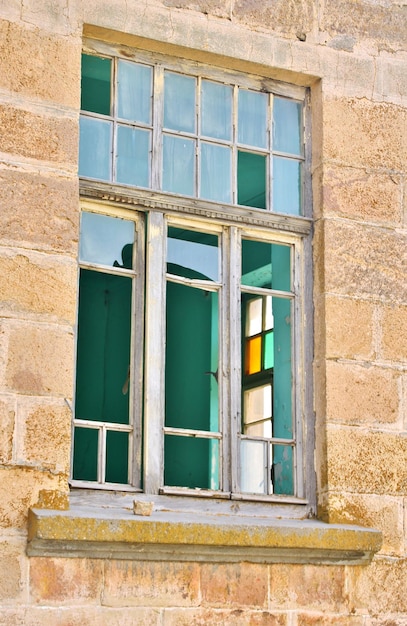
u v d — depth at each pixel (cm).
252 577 812
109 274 856
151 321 852
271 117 924
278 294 898
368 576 845
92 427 827
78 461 817
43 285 806
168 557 791
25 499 773
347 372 878
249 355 882
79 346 837
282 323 897
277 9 924
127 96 887
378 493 866
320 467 866
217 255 891
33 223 812
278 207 913
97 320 846
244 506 849
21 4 842
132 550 780
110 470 825
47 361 797
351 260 899
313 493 867
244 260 896
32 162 820
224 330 877
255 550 809
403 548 861
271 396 881
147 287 858
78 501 804
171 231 880
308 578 828
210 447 857
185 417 855
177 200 877
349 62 936
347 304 890
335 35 937
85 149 867
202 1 902
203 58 903
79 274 848
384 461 873
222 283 884
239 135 914
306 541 816
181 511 830
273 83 928
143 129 886
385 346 894
